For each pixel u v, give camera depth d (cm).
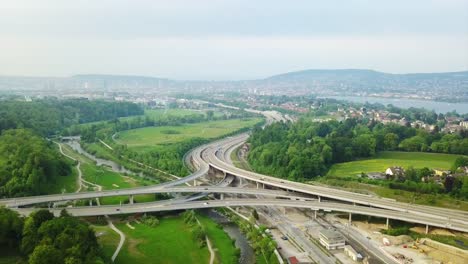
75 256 19038
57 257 18775
